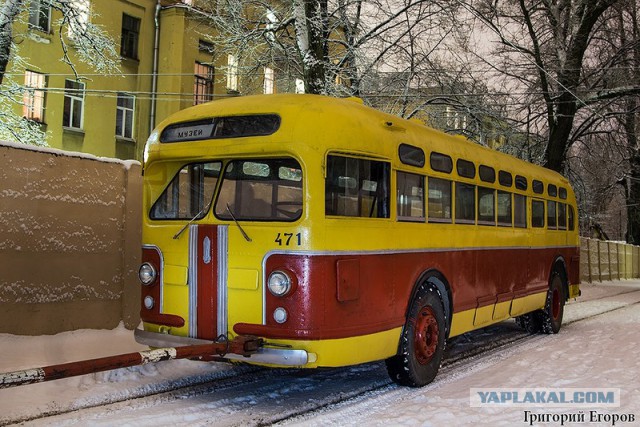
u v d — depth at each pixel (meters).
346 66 16.64
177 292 5.71
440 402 5.81
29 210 7.09
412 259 6.33
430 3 16.33
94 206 7.87
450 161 7.29
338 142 5.41
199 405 5.68
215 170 5.75
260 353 5.13
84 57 17.11
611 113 23.27
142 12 25.33
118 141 24.62
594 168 28.47
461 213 7.53
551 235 11.02
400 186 6.24
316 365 5.12
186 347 4.78
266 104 5.50
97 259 7.90
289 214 5.28
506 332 11.18
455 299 7.23
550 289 10.84
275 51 16.94
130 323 8.30
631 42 22.69
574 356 8.23
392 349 6.03
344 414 5.47
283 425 5.15
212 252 5.51
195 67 26.42
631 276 37.16
